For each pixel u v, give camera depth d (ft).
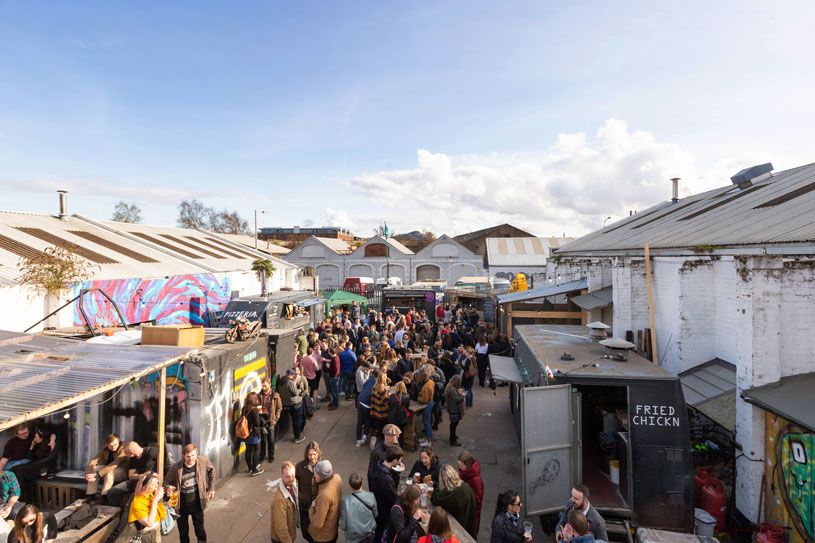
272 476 26.63
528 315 50.62
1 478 18.83
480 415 37.24
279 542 17.56
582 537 14.84
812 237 19.44
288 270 94.07
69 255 38.42
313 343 43.91
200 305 52.42
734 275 27.32
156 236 76.07
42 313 35.19
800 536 18.20
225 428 25.94
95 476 20.11
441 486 17.10
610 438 23.38
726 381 26.04
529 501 20.13
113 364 18.51
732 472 22.15
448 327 55.83
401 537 15.15
